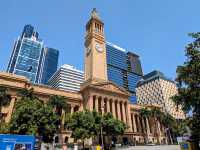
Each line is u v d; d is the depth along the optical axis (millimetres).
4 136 25594
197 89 29922
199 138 30156
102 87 102062
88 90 97812
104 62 118812
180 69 32062
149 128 131500
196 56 30656
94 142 76312
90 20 129625
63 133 84875
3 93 63438
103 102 99250
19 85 83125
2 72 81062
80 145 64375
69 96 98000
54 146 66812
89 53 119938
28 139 27500
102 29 129750
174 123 120875
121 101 108250
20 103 58094
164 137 129250
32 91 72250
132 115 125188
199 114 30891
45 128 52656
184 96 31453
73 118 64375
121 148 64688
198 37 31141
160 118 117125
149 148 62188
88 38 125312
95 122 65500
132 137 100000
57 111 83125
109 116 71125
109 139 81125
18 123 51500
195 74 30344
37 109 53906
